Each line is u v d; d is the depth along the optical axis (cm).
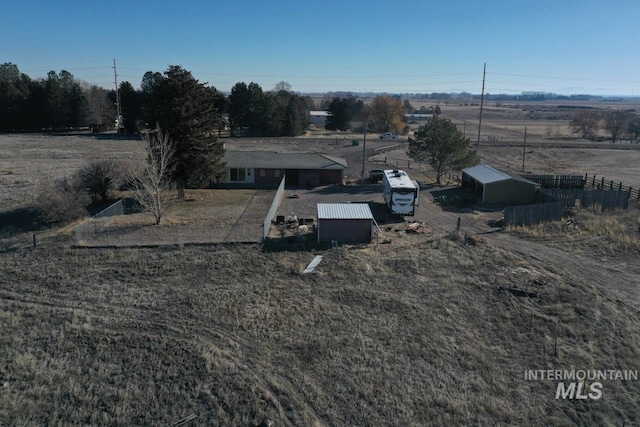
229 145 8938
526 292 2531
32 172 5747
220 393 1773
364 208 3547
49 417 1639
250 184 5462
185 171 4322
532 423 1653
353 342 2116
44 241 3256
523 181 4575
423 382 1858
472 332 2200
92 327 2214
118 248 3123
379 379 1870
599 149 8806
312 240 3350
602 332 2175
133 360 1959
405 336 2164
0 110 11050
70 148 8031
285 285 2659
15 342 2078
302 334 2173
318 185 5500
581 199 4338
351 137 11075
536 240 3422
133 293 2556
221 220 3822
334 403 1741
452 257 3053
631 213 4062
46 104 11212
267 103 10781
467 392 1806
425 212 4266
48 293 2553
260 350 2052
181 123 4188
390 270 2864
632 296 2517
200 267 2873
